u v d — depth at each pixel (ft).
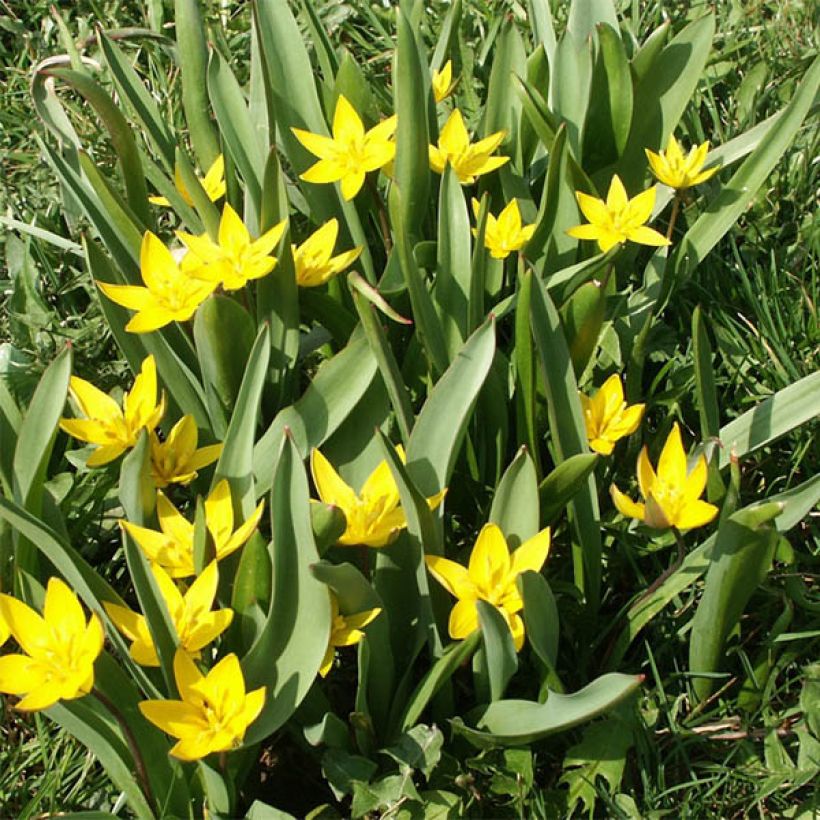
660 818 2.47
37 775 2.63
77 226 3.58
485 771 2.44
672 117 3.25
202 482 2.81
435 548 2.43
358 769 2.39
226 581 2.47
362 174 2.87
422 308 2.67
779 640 2.68
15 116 4.19
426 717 2.59
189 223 3.15
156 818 2.38
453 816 2.39
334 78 3.36
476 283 2.71
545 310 2.52
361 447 2.67
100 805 2.55
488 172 3.25
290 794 2.64
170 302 2.63
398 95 2.85
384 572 2.46
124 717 2.27
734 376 3.25
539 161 3.36
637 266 3.45
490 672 2.33
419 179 2.97
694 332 2.65
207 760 2.21
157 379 2.84
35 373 3.25
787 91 3.98
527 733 2.28
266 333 2.44
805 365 3.26
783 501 2.55
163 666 2.22
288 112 3.10
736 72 4.18
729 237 3.53
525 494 2.40
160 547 2.41
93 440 2.54
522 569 2.36
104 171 3.93
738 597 2.46
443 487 2.45
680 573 2.54
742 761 2.57
